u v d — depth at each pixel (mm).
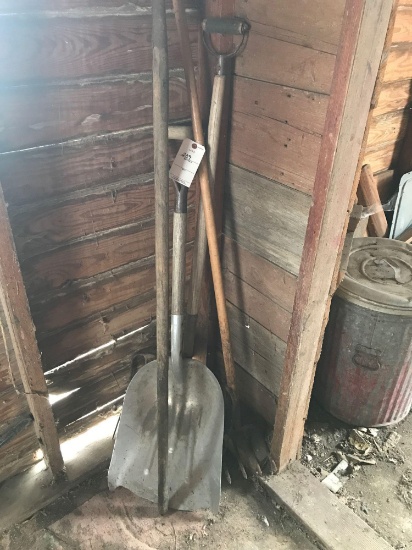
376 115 1800
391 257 1529
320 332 1248
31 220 1077
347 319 1435
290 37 986
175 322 1319
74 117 1037
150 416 1396
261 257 1320
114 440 1477
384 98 1778
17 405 1273
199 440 1367
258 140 1171
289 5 961
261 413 1603
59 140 1039
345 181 1011
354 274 1458
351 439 1600
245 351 1555
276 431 1380
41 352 1264
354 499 1416
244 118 1188
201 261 1332
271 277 1312
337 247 1111
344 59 858
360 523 1312
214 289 1378
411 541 1313
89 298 1290
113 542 1294
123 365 1502
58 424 1436
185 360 1410
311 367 1299
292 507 1347
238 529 1333
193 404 1400
